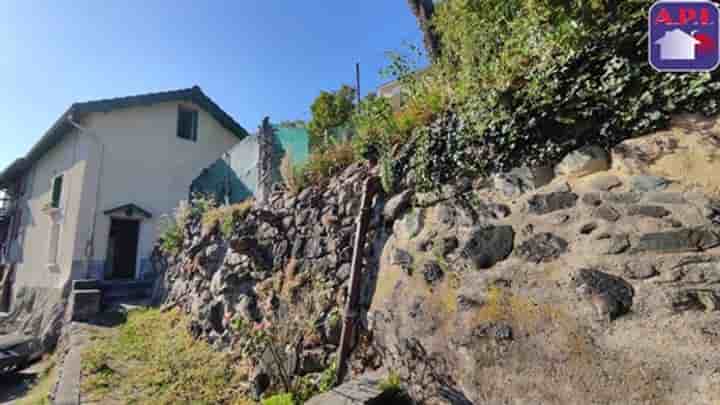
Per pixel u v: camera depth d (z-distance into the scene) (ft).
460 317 6.20
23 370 20.59
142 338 16.20
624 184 5.03
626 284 4.52
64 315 23.94
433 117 8.48
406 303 7.38
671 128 4.75
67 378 11.93
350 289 8.68
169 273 22.12
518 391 5.06
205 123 37.91
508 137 6.49
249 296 13.03
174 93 34.37
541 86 6.04
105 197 29.89
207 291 16.08
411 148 8.73
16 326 31.30
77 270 27.66
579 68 5.64
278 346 10.56
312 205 11.77
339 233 10.28
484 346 5.65
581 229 5.23
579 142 5.64
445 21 9.69
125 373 12.35
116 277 30.42
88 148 29.66
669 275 4.25
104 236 29.40
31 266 35.24
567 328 4.81
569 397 4.53
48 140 33.99
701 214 4.27
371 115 10.14
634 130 5.07
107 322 20.13
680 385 3.75
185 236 21.44
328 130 14.82
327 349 9.28
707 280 3.98
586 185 5.42
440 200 7.57
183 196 34.47
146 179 32.45
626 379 4.13
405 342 7.14
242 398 10.35
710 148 4.39
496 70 6.81
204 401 10.28
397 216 8.55
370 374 7.78
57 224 31.58
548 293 5.17
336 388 7.11
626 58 5.17
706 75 4.50
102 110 29.81
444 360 6.25
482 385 5.52
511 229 6.05
